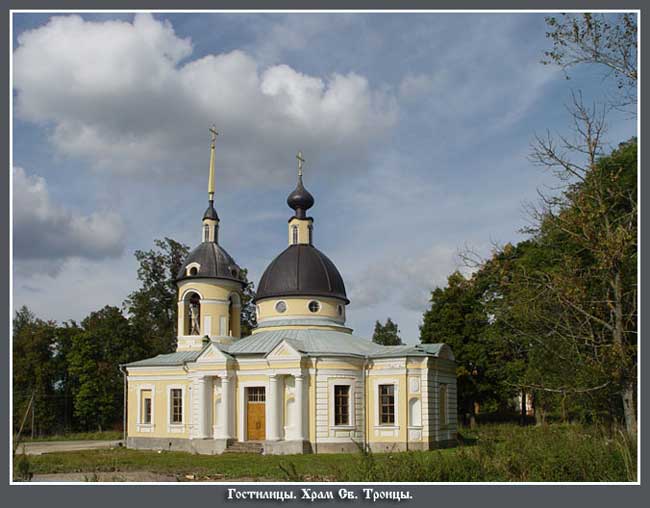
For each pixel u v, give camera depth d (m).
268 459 40.59
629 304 29.53
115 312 82.81
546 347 30.41
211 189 60.47
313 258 53.72
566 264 30.17
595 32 27.81
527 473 22.98
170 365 54.66
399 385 46.03
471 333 67.19
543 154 29.72
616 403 30.22
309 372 45.97
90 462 39.16
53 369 84.00
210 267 57.50
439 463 23.11
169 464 38.00
